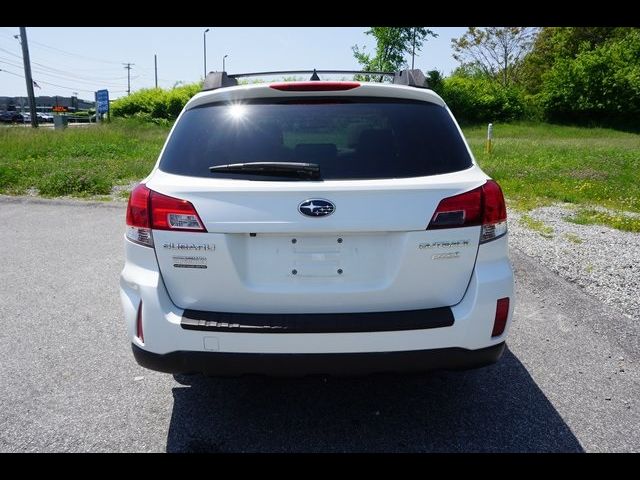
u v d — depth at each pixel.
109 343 3.71
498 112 40.47
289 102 2.55
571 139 29.02
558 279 4.90
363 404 2.94
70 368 3.35
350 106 2.53
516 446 2.56
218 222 2.23
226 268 2.26
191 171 2.38
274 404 2.94
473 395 3.03
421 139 2.46
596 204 8.63
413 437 2.64
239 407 2.91
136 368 3.35
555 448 2.54
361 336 2.23
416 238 2.24
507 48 48.81
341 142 2.42
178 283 2.32
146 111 42.75
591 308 4.23
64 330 3.93
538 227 6.93
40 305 4.42
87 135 19.95
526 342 3.67
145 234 2.35
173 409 2.89
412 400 2.98
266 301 2.30
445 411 2.87
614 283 4.74
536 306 4.29
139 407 2.91
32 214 8.10
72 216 7.96
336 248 2.28
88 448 2.55
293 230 2.21
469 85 41.31
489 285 2.32
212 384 3.16
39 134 18.95
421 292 2.30
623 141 26.70
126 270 2.46
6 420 2.78
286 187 2.21
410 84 2.94
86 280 5.06
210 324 2.24
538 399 2.97
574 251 5.75
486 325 2.33
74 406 2.92
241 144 2.43
